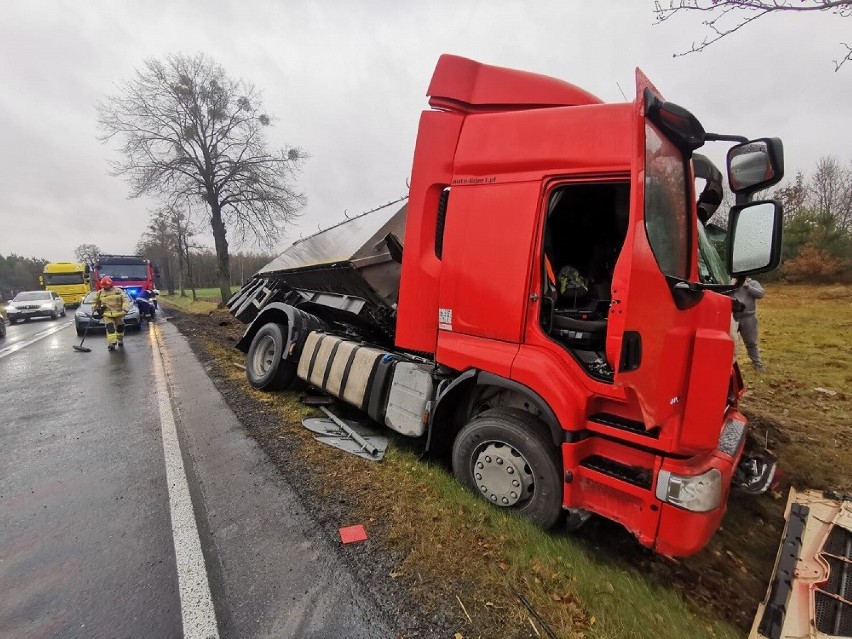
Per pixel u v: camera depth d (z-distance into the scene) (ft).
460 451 10.93
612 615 7.32
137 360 29.89
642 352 7.41
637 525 8.20
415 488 11.18
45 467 12.92
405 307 12.26
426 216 11.73
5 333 47.03
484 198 10.16
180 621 7.16
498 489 10.16
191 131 65.36
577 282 10.32
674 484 7.70
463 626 7.04
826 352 30.01
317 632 6.94
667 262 7.77
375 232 14.70
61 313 78.59
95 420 17.13
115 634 6.93
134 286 66.23
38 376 25.58
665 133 7.93
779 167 7.43
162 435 15.20
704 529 7.64
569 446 8.84
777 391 21.50
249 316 28.73
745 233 7.84
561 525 10.07
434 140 11.45
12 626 7.08
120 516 10.24
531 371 9.26
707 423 7.50
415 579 8.07
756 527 11.17
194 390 20.80
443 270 10.98
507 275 9.74
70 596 7.73
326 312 20.02
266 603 7.54
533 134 9.47
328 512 10.19
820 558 8.00
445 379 11.59
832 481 12.73
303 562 8.54
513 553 8.68
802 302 59.67
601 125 8.64
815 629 6.78
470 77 11.00
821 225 78.18
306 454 13.28
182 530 9.61
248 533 9.47
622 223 9.52
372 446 13.46
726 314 8.89
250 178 69.26
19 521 10.11
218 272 71.15
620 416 8.86
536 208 9.32
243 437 14.69
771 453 13.75
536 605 7.49
